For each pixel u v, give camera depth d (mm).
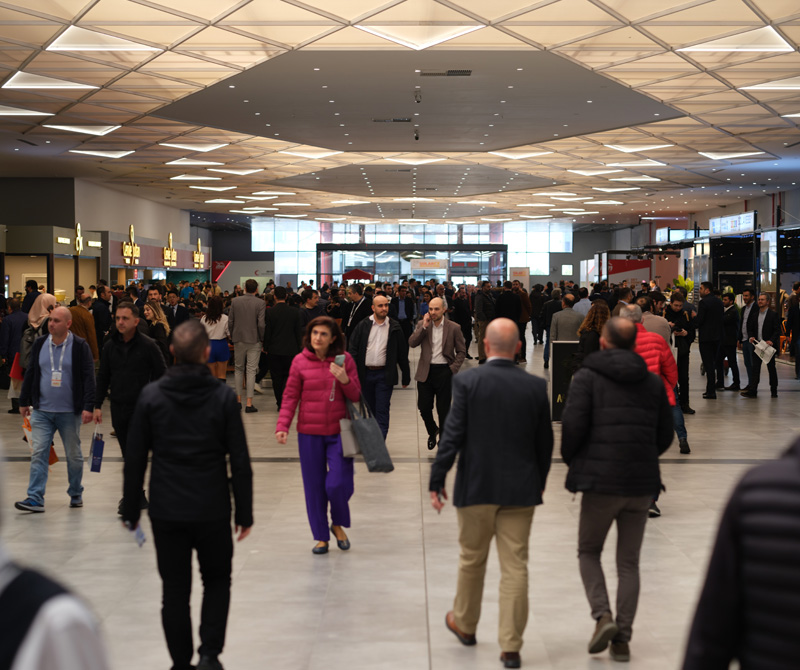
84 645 1232
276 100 18531
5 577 1238
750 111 19938
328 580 5551
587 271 43938
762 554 1486
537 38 13820
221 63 15477
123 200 38375
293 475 8758
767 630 1487
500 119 20641
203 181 33938
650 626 4785
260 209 47906
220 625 4020
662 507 7414
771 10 12609
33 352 7293
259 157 27219
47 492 8023
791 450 1534
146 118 20719
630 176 32250
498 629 4488
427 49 14352
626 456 4363
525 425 4273
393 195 40219
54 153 26438
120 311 6840
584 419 4406
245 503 3980
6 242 26094
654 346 7281
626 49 14562
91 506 7512
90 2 12172
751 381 15031
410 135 23000
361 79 16500
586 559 4539
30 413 7336
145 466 4004
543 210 48938
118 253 34375
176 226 47250
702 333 14727
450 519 7086
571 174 31672
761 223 40281
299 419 6188
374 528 6812
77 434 7406
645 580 5555
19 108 19641
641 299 10367
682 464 9227
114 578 5586
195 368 3979
